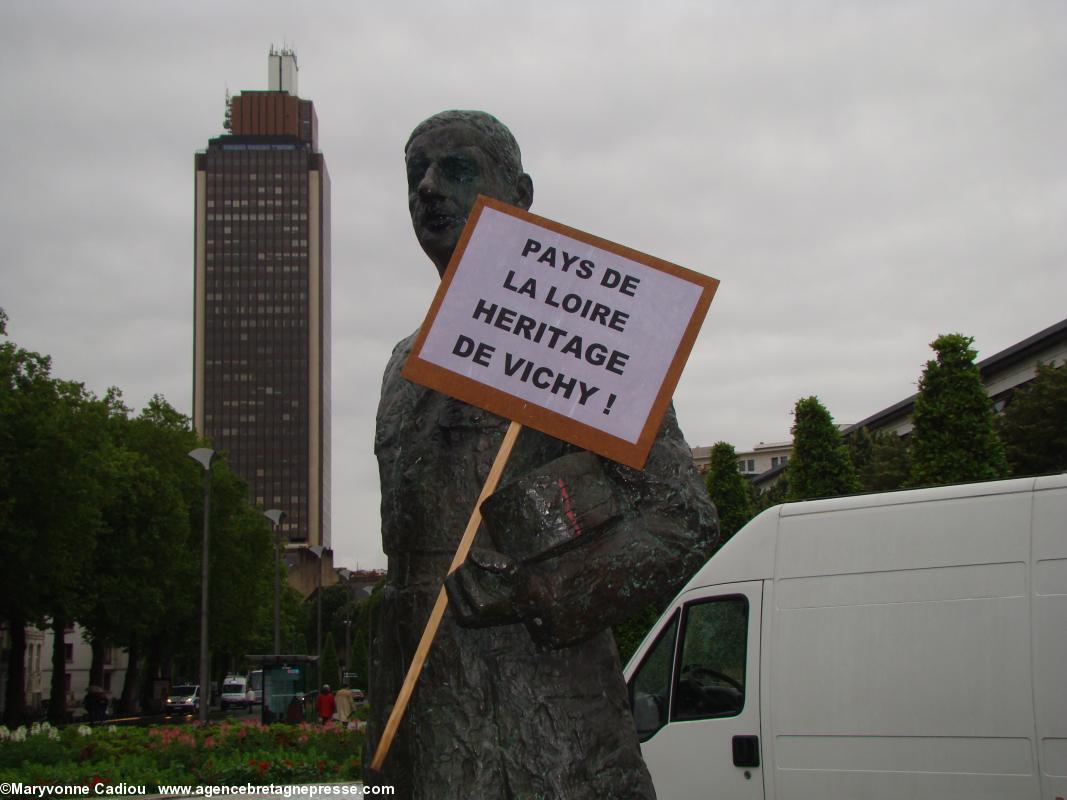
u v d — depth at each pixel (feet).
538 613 7.10
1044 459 82.33
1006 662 20.84
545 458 8.38
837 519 23.58
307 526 490.08
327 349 529.45
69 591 106.11
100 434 108.58
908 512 22.71
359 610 261.65
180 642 163.73
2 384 90.53
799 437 73.46
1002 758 20.57
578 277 8.50
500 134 9.39
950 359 60.44
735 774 23.66
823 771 22.48
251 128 522.06
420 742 7.84
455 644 7.93
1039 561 20.95
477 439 8.42
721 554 25.22
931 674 21.53
